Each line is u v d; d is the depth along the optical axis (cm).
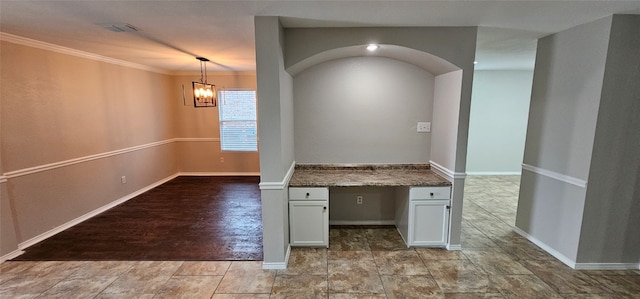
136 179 528
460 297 242
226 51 401
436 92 354
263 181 271
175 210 452
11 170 313
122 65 488
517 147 667
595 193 268
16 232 318
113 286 258
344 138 371
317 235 321
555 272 277
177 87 648
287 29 284
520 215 360
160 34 305
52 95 360
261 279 268
